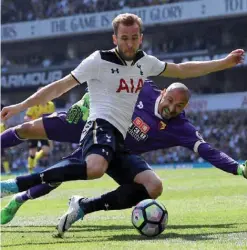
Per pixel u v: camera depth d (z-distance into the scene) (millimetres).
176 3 37469
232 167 6406
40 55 44031
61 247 5258
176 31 39312
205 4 36688
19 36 41531
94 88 5816
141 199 5949
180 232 6211
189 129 6840
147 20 38312
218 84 38625
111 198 5848
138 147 7133
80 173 5414
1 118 5543
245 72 38094
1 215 7312
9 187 5375
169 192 13203
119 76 5738
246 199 10438
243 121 34250
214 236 5777
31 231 6789
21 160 35500
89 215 8328
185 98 6559
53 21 40844
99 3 40094
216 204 9727
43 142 19297
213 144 33969
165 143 7039
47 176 5383
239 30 37906
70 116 7285
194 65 6289
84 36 40906
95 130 5699
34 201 11922
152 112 7000
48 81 40438
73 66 39938
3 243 5754
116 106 5789
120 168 6074
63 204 11086
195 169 27406
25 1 42250
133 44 5547
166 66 6102
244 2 35750
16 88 41344
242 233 5969
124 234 6172
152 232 5734
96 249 5043
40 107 15742
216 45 38531
